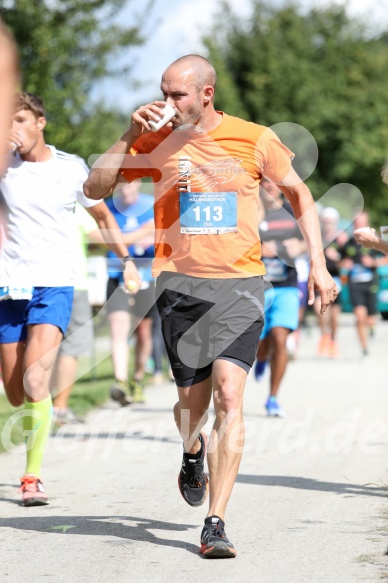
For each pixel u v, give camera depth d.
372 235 10.20
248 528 9.12
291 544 8.45
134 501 10.59
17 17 28.11
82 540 8.82
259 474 11.91
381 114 62.03
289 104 63.75
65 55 29.42
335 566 7.67
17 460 13.43
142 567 7.82
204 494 9.41
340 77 64.50
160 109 8.12
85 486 11.49
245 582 7.28
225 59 66.94
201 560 8.01
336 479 11.44
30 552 8.41
